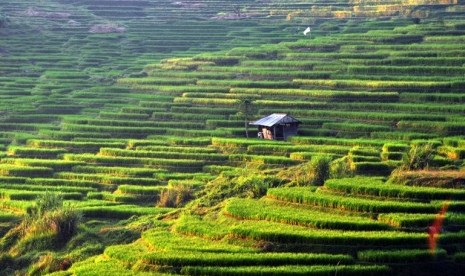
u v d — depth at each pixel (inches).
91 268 4411.9
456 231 4503.0
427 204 4724.4
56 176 6697.8
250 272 4119.1
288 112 7736.2
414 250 4284.0
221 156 6707.7
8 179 6560.0
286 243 4456.2
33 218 5428.2
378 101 7829.7
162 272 4266.7
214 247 4500.5
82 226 5398.6
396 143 6476.4
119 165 6830.7
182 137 7495.1
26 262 5049.2
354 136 7121.1
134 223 5403.5
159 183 6358.3
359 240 4357.8
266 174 6003.9
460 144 6269.7
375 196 4958.2
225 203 5285.4
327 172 5565.9
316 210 4911.4
